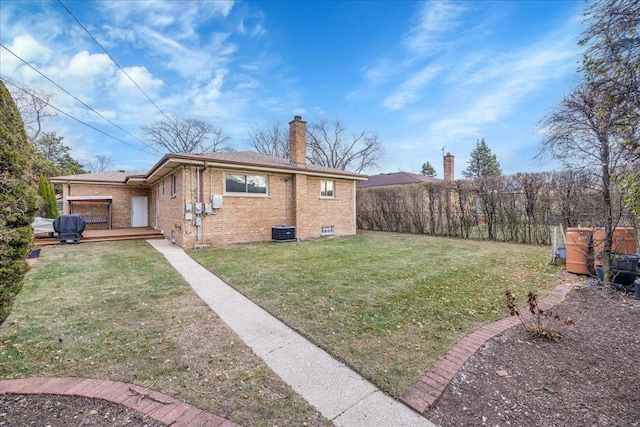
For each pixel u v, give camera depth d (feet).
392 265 23.27
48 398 7.50
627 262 16.44
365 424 6.98
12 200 7.90
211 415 7.11
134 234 40.06
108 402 7.43
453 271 21.26
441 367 9.20
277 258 26.37
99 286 17.65
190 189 32.65
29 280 18.70
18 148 8.24
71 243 35.22
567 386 8.22
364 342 10.87
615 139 10.36
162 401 7.53
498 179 37.68
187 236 32.09
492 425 6.88
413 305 14.51
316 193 43.83
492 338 11.04
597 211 17.71
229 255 27.91
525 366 9.22
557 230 31.71
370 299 15.37
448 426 6.90
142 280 19.07
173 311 13.96
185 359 9.71
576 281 18.78
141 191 56.29
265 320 13.04
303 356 10.03
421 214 47.34
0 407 7.11
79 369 8.95
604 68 9.47
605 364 9.23
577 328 11.85
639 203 7.92
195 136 90.53
